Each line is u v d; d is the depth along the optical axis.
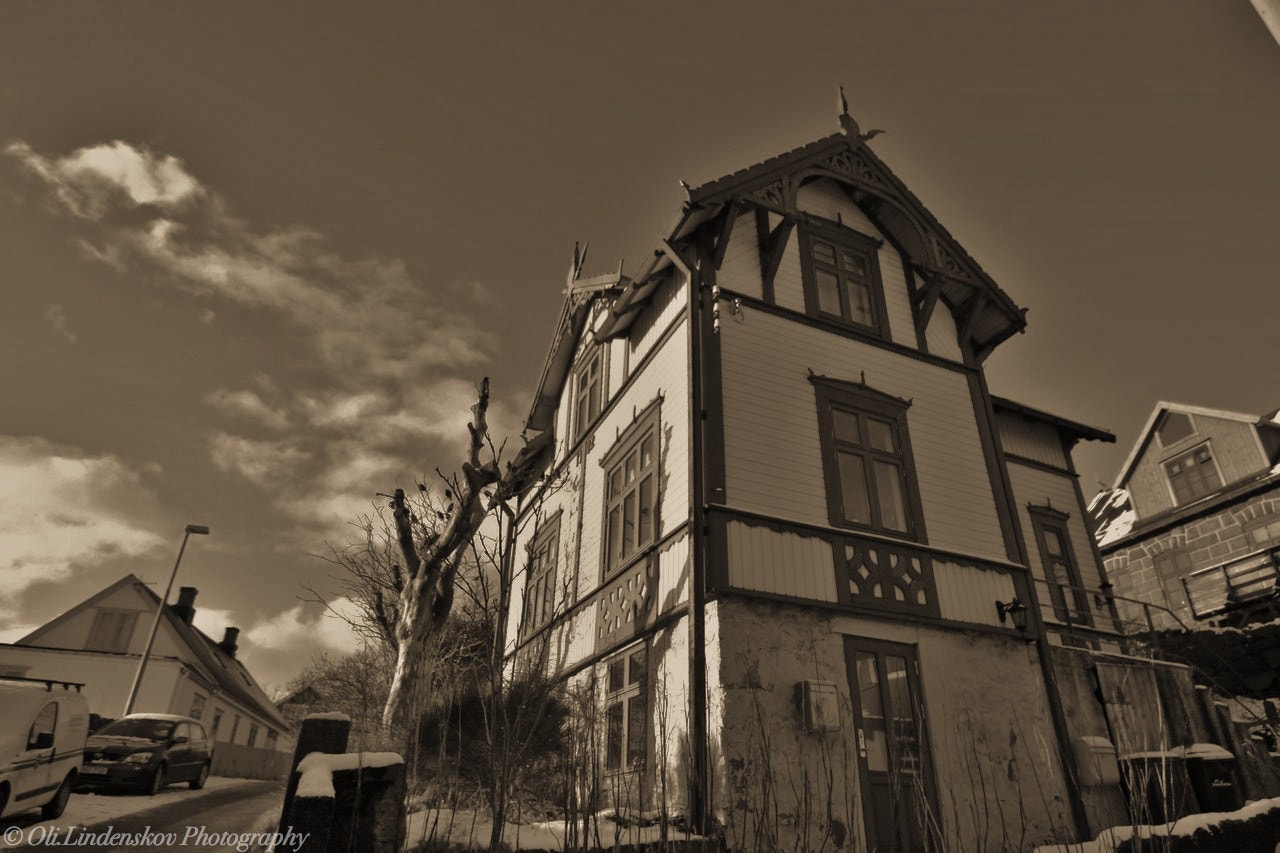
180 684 28.52
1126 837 7.14
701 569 9.15
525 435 19.14
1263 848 7.46
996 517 11.75
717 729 8.27
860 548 10.20
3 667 27.45
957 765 9.25
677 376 11.16
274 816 8.80
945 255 13.22
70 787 10.36
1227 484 21.81
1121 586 24.11
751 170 11.78
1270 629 14.15
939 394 12.41
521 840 6.02
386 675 12.56
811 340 11.63
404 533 12.06
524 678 9.64
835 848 8.09
